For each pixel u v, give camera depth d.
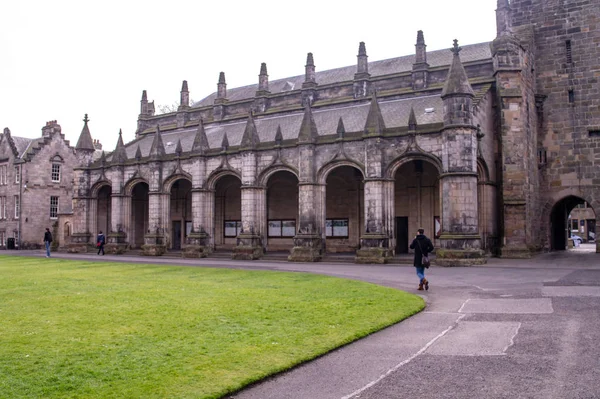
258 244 43.84
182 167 49.25
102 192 59.53
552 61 45.03
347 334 12.77
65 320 14.23
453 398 8.57
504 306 16.66
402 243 46.16
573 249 56.66
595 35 43.44
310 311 15.58
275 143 43.59
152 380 9.18
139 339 12.06
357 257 37.56
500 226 40.66
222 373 9.66
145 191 60.78
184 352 10.95
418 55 47.03
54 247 64.88
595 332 12.57
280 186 53.25
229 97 65.12
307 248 40.22
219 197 56.34
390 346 12.02
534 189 43.44
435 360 10.77
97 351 10.98
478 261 32.97
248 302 17.27
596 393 8.55
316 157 41.47
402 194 46.19
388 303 17.05
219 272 29.61
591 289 19.34
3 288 21.45
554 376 9.47
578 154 43.88
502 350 11.34
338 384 9.45
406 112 43.47
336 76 56.75
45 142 73.38
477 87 42.47
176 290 20.64
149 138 64.25
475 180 34.56
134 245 58.38
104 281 24.39
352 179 48.75
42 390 8.62
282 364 10.29
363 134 38.81
